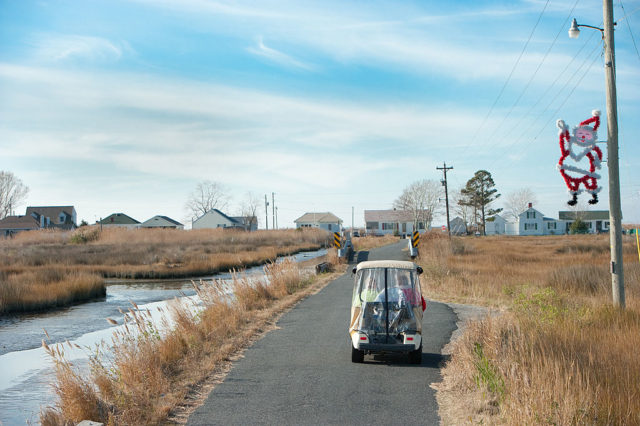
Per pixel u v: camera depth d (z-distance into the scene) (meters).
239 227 117.00
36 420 8.53
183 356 10.88
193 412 7.70
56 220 111.06
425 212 112.31
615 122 13.48
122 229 83.31
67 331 17.72
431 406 7.86
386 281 10.50
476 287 21.98
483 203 99.25
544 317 11.90
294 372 9.91
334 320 15.84
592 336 10.25
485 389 8.09
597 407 6.58
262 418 7.42
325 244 76.50
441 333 13.88
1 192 109.00
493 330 10.29
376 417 7.41
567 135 12.14
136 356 9.66
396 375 9.69
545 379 7.28
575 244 50.38
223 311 15.48
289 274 24.92
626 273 19.47
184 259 43.22
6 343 15.92
